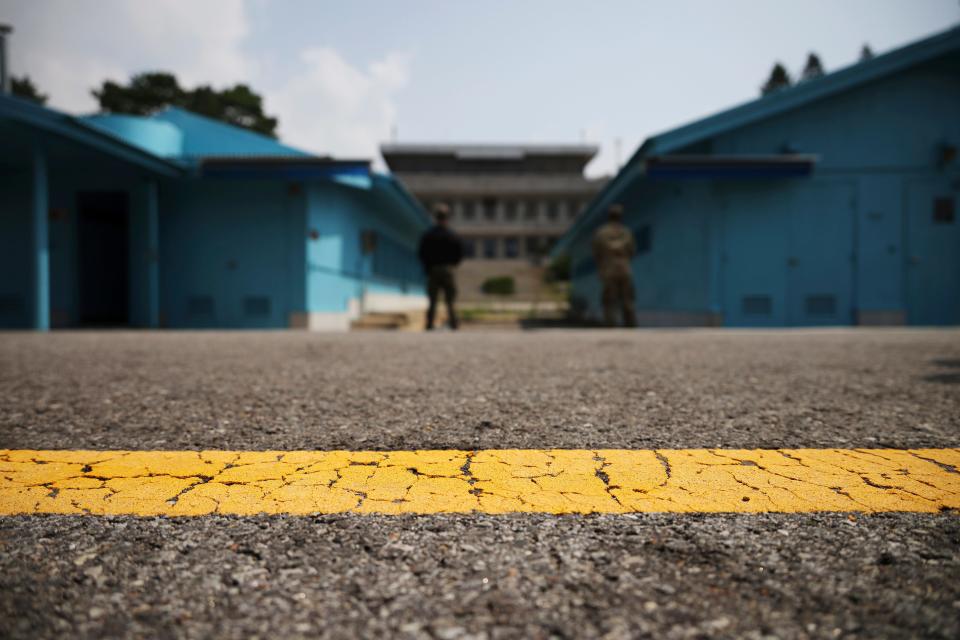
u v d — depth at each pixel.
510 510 0.97
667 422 1.65
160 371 2.80
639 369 2.88
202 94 33.94
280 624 0.63
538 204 43.16
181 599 0.69
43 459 1.27
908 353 3.69
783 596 0.68
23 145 8.96
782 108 9.27
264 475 1.16
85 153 9.13
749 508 0.98
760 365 3.04
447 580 0.73
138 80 33.22
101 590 0.71
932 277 9.49
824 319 9.39
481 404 1.93
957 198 9.50
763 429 1.56
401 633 0.61
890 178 9.50
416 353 3.79
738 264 9.31
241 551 0.81
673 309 10.58
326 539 0.86
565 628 0.62
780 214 9.36
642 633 0.61
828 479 1.13
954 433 1.52
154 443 1.42
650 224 11.84
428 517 0.94
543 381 2.45
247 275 10.70
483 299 27.86
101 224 13.32
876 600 0.67
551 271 33.53
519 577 0.74
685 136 9.25
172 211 10.79
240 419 1.70
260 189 10.68
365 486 1.09
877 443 1.41
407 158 45.44
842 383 2.38
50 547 0.83
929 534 0.86
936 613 0.64
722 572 0.75
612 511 0.96
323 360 3.33
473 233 42.62
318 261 10.91
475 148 44.28
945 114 9.51
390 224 16.42
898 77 9.50
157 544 0.84
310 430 1.56
